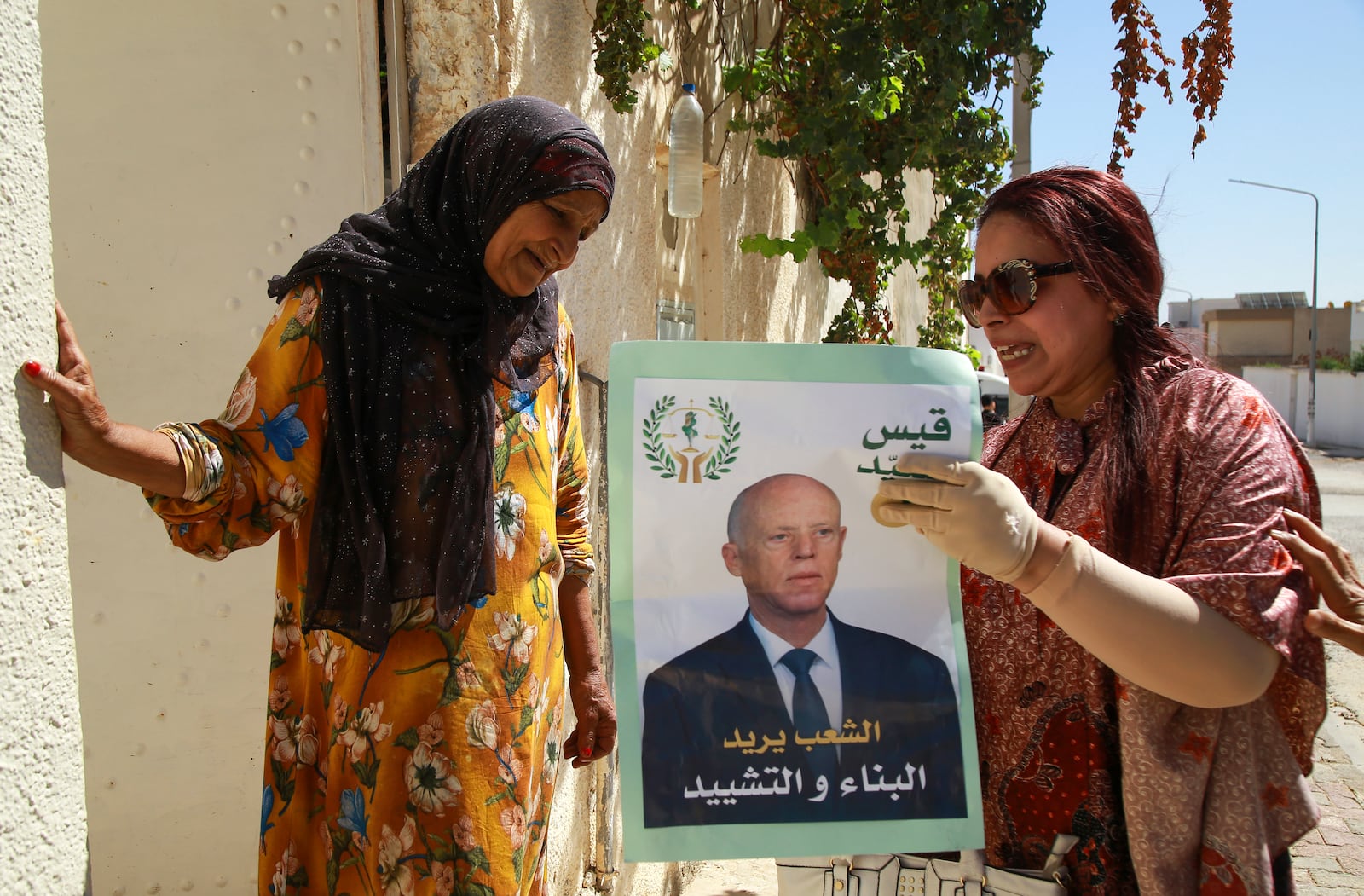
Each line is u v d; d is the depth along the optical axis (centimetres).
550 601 178
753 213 514
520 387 172
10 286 108
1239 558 131
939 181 600
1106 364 158
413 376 158
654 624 148
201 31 246
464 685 160
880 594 151
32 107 113
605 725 203
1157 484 143
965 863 149
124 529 243
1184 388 147
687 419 150
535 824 174
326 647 162
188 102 246
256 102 248
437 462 158
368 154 252
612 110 331
